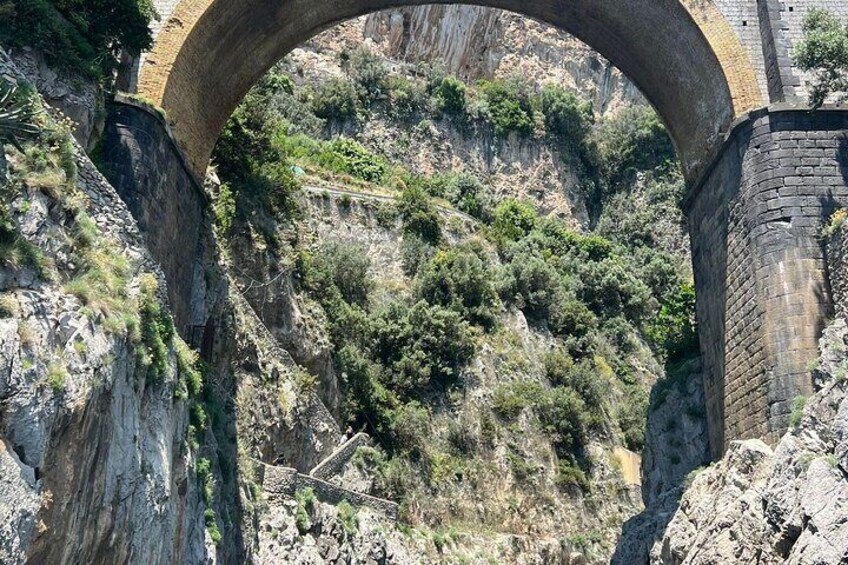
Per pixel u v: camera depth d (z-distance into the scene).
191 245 24.33
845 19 23.16
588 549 38.25
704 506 21.30
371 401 37.16
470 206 56.41
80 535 13.18
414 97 63.25
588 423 42.91
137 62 21.92
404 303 43.34
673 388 28.86
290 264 35.78
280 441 30.44
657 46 25.81
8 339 11.88
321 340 35.88
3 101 13.96
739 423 21.94
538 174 65.62
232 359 28.92
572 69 72.56
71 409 12.70
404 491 35.09
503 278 48.38
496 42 70.12
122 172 20.05
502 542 36.12
